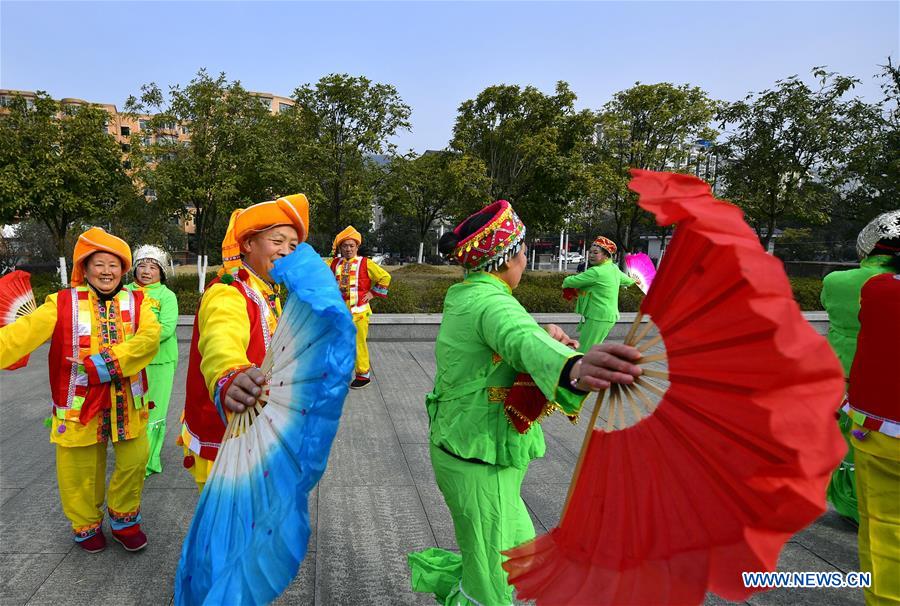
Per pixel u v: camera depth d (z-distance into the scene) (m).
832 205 15.99
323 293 1.37
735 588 0.90
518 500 2.02
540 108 18.27
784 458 0.80
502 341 1.66
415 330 10.32
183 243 30.92
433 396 2.11
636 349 1.13
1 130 11.96
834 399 0.76
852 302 3.28
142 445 3.09
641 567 1.06
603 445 1.20
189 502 3.72
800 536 3.40
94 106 13.34
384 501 3.75
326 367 1.33
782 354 0.75
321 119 15.83
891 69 13.82
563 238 30.12
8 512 3.54
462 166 17.81
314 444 1.34
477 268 2.00
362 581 2.84
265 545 1.38
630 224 18.16
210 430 2.19
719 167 16.47
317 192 15.09
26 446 4.73
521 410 1.86
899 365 2.30
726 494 0.91
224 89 13.76
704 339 0.93
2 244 22.55
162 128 13.84
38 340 2.85
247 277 2.18
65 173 12.48
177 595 1.58
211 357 1.75
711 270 0.89
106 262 3.00
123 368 2.91
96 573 2.90
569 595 1.17
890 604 2.36
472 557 1.97
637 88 16.34
